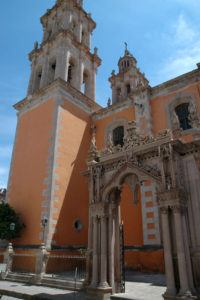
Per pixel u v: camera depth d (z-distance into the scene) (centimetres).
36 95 2159
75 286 950
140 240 1568
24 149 2038
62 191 1708
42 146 1867
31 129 2072
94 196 1034
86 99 2238
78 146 2003
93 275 908
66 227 1639
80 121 2120
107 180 1024
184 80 1772
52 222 1556
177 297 651
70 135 1955
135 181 972
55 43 2434
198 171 803
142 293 870
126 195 1761
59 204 1650
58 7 2770
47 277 1152
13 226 1500
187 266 690
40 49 2578
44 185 1681
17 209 1806
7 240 1722
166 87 1852
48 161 1745
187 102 1728
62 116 1938
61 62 2209
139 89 1948
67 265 1527
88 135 2167
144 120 1819
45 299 867
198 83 1697
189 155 842
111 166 1032
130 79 2597
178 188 754
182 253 691
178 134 880
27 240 1609
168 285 695
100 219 984
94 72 2592
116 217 1027
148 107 1845
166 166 827
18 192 1878
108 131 2116
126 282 1091
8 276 1341
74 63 2420
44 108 2041
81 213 1802
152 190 1564
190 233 746
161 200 782
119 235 989
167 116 1756
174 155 823
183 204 762
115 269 941
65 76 2173
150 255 1431
